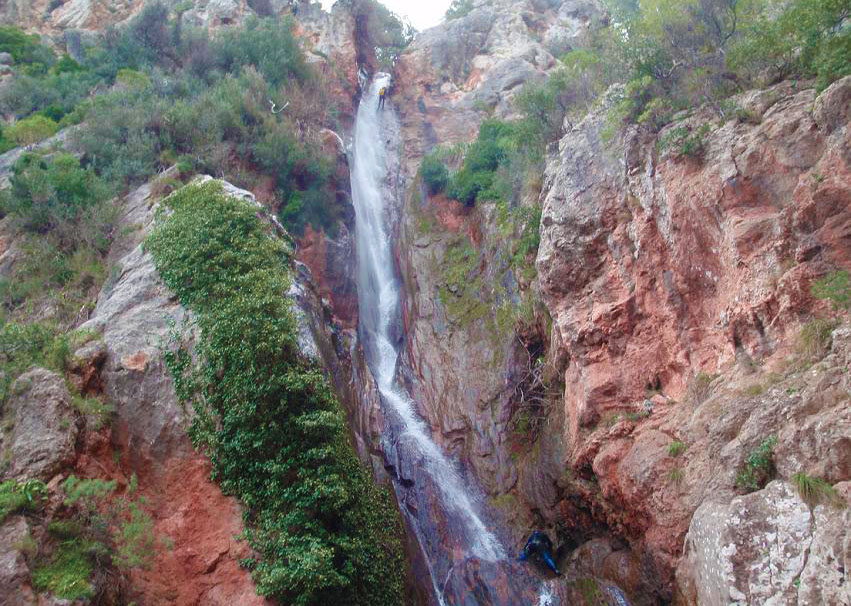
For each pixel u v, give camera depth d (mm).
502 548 17188
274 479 12484
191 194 16953
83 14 36188
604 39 21625
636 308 14898
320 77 31766
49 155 21719
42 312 16672
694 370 13258
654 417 13570
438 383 21750
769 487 9188
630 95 16531
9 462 10961
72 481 10648
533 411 18609
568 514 15891
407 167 33812
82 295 17094
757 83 14367
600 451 14172
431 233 26406
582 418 14867
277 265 15703
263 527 12125
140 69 28672
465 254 24578
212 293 14469
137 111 22594
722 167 13250
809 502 8656
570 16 41562
